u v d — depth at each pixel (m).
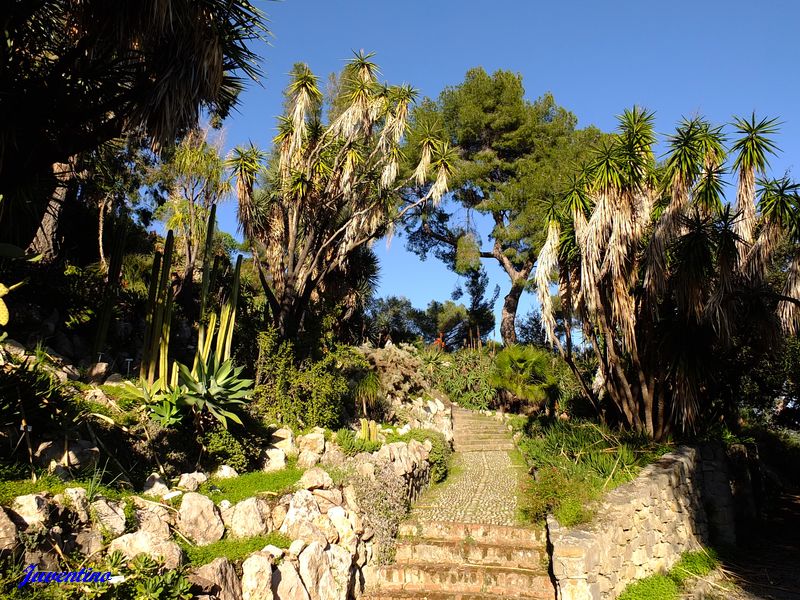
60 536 4.27
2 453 4.97
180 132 7.31
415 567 7.40
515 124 23.11
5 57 6.18
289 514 6.42
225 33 6.89
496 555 7.73
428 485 10.86
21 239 7.88
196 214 12.94
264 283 10.92
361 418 10.69
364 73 11.13
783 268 14.15
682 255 9.60
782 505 14.49
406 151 21.56
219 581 4.81
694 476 10.20
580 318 11.13
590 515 7.48
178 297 12.13
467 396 18.56
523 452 13.19
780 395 16.30
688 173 9.55
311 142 11.63
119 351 8.77
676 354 10.16
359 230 11.55
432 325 27.50
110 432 6.18
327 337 10.46
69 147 6.54
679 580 8.20
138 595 4.17
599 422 12.05
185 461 6.73
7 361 6.09
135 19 6.02
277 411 8.84
